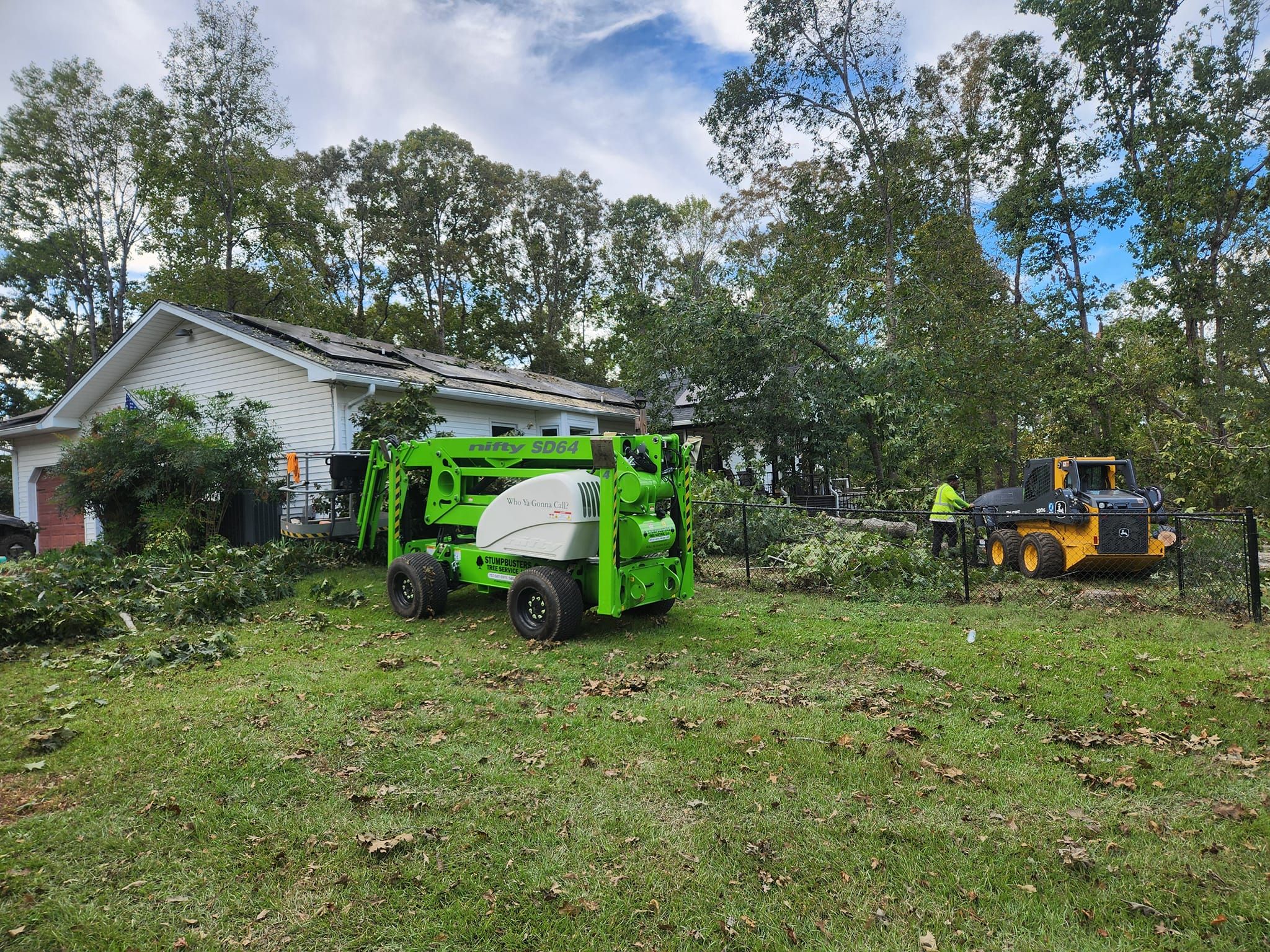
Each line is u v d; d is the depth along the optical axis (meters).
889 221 21.59
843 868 3.00
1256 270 18.92
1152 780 3.76
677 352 19.12
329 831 3.27
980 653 6.00
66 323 35.62
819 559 9.31
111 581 8.53
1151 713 4.67
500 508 7.22
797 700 5.00
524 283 46.28
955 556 11.59
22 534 15.54
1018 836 3.23
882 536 11.20
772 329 17.42
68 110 29.17
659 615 7.43
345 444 13.53
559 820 3.37
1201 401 18.50
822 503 18.22
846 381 17.56
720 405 18.64
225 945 2.55
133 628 7.02
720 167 23.28
